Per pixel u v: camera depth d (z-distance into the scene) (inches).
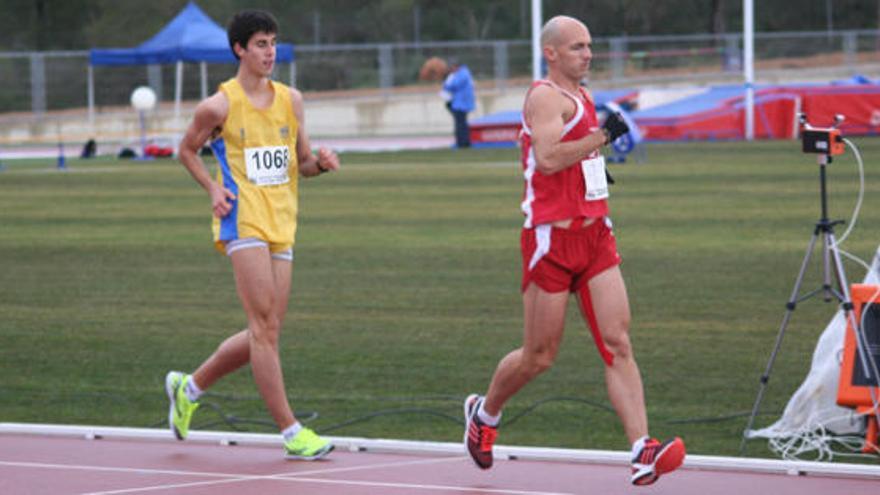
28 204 2107.5
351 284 1270.9
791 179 2220.7
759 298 1147.9
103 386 891.4
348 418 800.3
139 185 2434.8
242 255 665.0
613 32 6195.9
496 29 6230.3
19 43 6018.7
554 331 601.0
